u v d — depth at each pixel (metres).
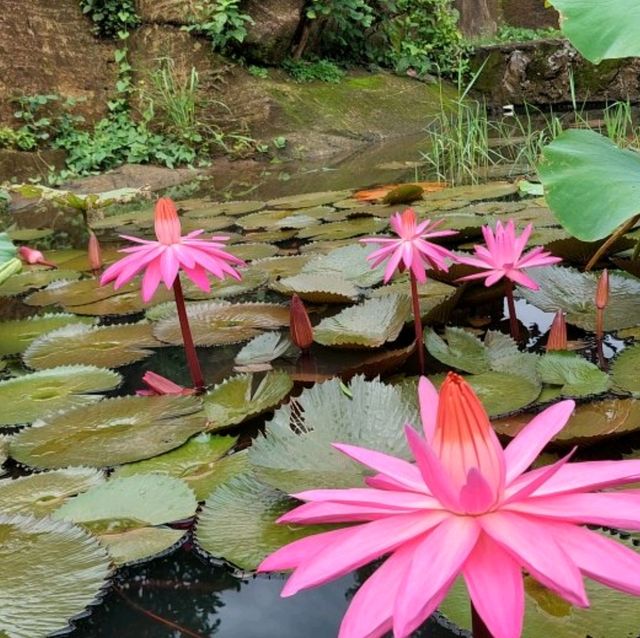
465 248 1.96
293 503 0.84
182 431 1.06
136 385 1.29
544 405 1.07
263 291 1.82
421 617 0.36
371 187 3.36
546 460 0.91
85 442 1.05
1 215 3.56
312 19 5.55
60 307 1.81
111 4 4.95
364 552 0.41
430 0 6.55
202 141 4.86
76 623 0.69
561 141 1.27
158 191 3.99
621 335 1.30
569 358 1.17
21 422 1.15
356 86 5.58
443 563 0.39
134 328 1.56
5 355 1.50
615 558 0.39
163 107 4.87
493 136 4.92
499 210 2.42
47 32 4.74
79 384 1.29
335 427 0.94
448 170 3.78
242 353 1.36
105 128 4.81
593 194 1.15
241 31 4.96
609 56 1.22
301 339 1.30
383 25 6.19
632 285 1.49
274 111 5.01
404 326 1.43
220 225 2.63
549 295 1.47
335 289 1.67
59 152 4.49
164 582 0.74
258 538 0.79
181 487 0.89
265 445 0.91
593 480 0.43
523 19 8.81
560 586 0.37
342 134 5.11
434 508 0.43
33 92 4.62
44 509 0.88
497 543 0.41
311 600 0.71
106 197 2.93
